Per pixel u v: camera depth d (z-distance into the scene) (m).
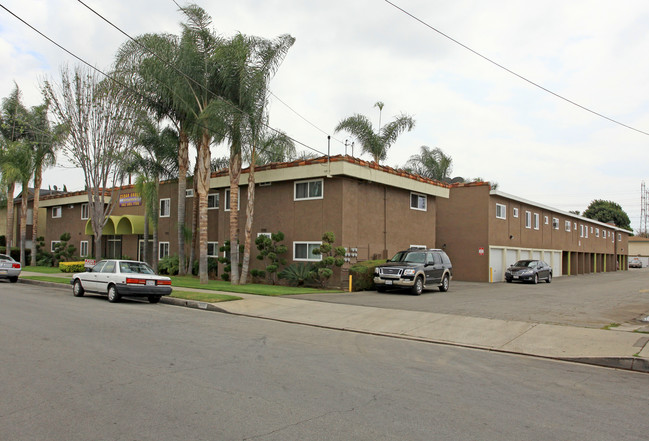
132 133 22.75
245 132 19.70
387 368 7.53
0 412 5.04
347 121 28.39
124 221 32.31
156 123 24.75
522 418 5.24
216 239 27.33
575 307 15.16
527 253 36.22
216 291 18.42
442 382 6.74
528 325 11.38
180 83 19.56
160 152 25.14
